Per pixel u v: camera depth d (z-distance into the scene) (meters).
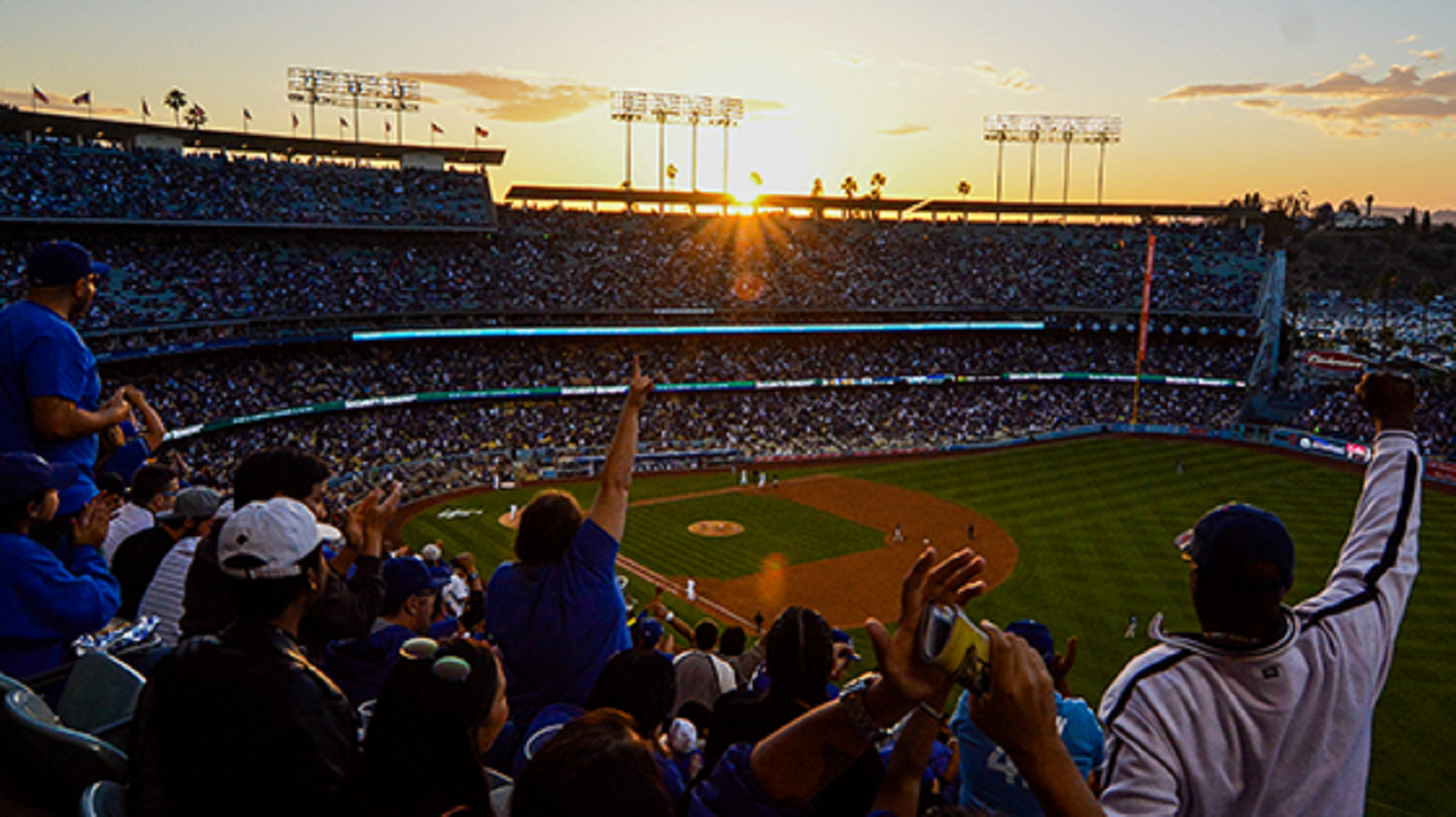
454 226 70.81
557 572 5.88
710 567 44.53
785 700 4.68
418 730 3.62
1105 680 31.47
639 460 66.00
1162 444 73.56
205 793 4.07
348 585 6.37
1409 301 177.25
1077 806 2.33
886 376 77.94
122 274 54.38
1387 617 3.61
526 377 69.12
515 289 70.69
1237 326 82.81
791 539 49.28
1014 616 37.53
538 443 66.31
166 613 7.18
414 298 66.19
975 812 3.57
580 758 2.67
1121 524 51.66
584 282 73.88
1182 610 38.22
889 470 66.50
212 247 60.66
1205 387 81.88
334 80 77.94
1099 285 85.81
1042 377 81.31
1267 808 3.27
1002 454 71.00
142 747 4.22
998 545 47.97
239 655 4.23
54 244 6.86
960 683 2.37
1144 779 3.23
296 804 4.12
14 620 5.71
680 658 8.91
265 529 4.32
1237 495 57.75
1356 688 3.39
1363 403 4.28
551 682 5.94
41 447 6.79
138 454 10.56
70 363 6.68
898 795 3.53
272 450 6.47
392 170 73.06
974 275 86.19
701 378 74.00
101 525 6.88
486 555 45.47
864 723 2.83
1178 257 89.50
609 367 72.62
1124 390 82.75
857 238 90.19
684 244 82.56
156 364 54.12
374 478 56.50
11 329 6.57
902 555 46.56
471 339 69.94
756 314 76.31
